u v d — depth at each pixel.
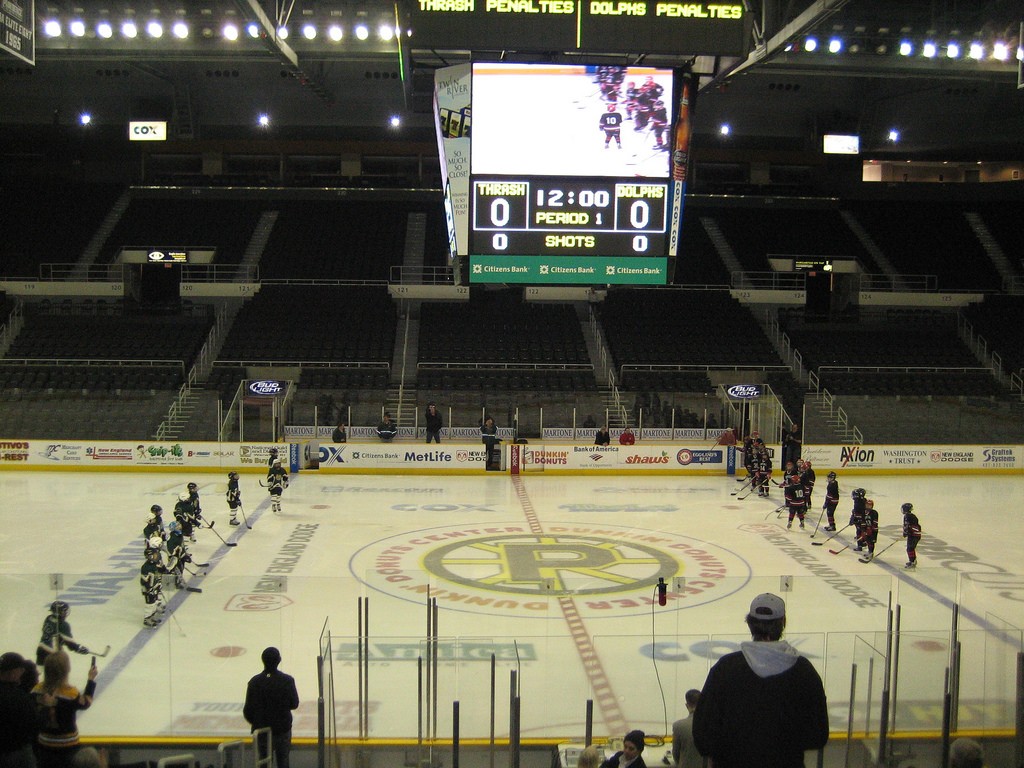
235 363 35.81
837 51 24.38
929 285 43.62
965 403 33.09
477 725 9.02
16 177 46.06
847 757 8.95
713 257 44.44
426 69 19.23
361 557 18.27
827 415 33.22
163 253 40.81
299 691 9.67
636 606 14.38
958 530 21.56
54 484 26.66
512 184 17.98
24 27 17.61
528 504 24.53
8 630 9.74
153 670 9.57
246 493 25.56
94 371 34.88
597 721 9.14
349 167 47.25
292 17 26.19
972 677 9.34
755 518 22.92
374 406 32.69
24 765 6.32
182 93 44.31
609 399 33.97
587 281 18.23
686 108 18.11
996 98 44.22
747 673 4.17
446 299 42.38
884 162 48.16
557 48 15.88
